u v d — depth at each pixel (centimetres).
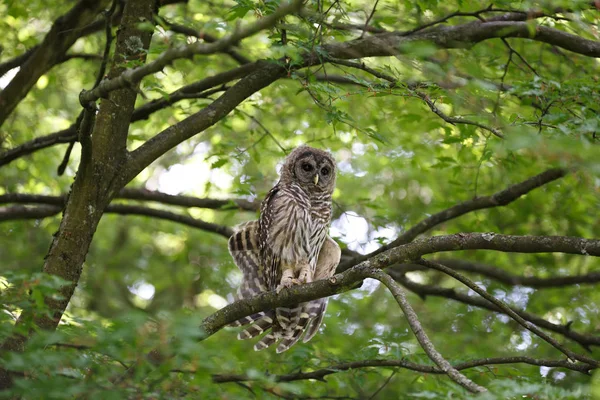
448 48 979
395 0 1113
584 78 863
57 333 600
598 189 786
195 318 562
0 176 1505
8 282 686
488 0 1044
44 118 1558
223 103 909
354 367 978
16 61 1147
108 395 570
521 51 1216
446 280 1705
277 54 901
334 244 1066
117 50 884
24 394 574
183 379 645
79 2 1017
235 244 1071
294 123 1480
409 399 1052
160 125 1473
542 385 623
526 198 1364
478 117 811
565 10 830
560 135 683
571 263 1527
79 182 832
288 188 1065
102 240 1908
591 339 1106
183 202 1275
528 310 1489
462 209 1120
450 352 1333
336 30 913
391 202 1698
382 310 1658
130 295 1962
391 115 1328
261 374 609
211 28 720
